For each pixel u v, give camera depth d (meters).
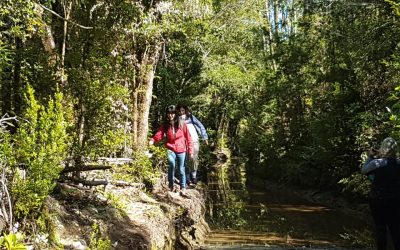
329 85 16.05
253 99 25.81
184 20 10.46
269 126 26.14
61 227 4.84
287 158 20.56
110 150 7.48
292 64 18.64
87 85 6.35
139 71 9.30
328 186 15.94
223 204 14.80
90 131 6.48
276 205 14.88
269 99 24.67
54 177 4.40
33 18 5.27
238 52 23.38
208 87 21.67
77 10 6.78
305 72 18.72
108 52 7.10
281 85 20.05
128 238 5.55
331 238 9.81
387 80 12.10
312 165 17.75
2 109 6.00
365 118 12.04
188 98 20.16
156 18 9.52
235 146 33.16
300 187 18.17
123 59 8.40
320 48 17.38
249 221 11.91
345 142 14.23
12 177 4.27
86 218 5.45
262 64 25.23
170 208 7.95
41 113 4.56
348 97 14.02
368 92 13.12
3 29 5.50
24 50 6.02
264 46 25.23
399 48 11.19
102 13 7.05
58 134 4.46
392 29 11.20
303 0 14.66
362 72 13.08
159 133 9.88
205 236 9.70
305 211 13.70
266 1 24.16
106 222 5.73
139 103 9.39
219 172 24.42
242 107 26.45
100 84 6.50
